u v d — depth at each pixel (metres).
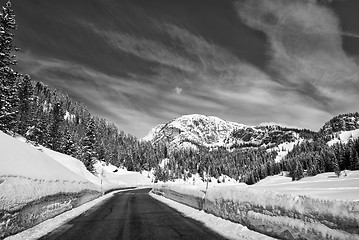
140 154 174.75
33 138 59.28
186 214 14.21
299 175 153.12
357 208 5.13
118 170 115.56
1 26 31.14
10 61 31.05
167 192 26.36
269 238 7.48
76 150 78.19
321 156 163.25
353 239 5.15
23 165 11.04
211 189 13.17
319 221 5.95
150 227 10.20
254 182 198.12
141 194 36.66
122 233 9.07
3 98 30.92
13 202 8.38
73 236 8.66
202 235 8.66
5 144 11.43
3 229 7.83
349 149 140.12
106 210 16.38
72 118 177.50
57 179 14.16
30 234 8.82
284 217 7.06
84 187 20.50
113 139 170.50
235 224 9.59
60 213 13.54
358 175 111.50
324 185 86.00
